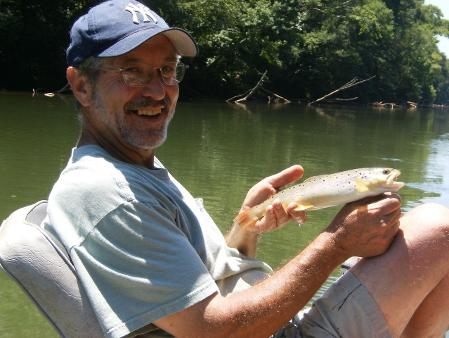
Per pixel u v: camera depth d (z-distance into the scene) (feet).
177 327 3.60
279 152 22.63
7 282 7.98
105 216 3.61
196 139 24.44
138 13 4.04
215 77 58.70
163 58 4.12
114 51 3.92
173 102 4.28
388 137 32.19
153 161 4.42
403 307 3.89
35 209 4.15
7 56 50.08
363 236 3.84
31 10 50.39
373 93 82.38
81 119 4.27
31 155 17.16
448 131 40.91
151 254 3.60
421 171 20.13
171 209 3.88
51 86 51.13
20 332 6.69
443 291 3.95
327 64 68.85
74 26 4.15
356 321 3.92
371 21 72.08
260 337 3.70
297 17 62.44
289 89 69.67
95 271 3.60
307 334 4.07
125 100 4.07
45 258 3.70
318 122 39.42
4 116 27.78
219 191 14.21
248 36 58.49
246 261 4.46
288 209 4.45
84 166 3.82
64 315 3.67
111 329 3.52
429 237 3.89
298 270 3.79
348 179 4.08
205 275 3.64
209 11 54.34
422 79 97.50
